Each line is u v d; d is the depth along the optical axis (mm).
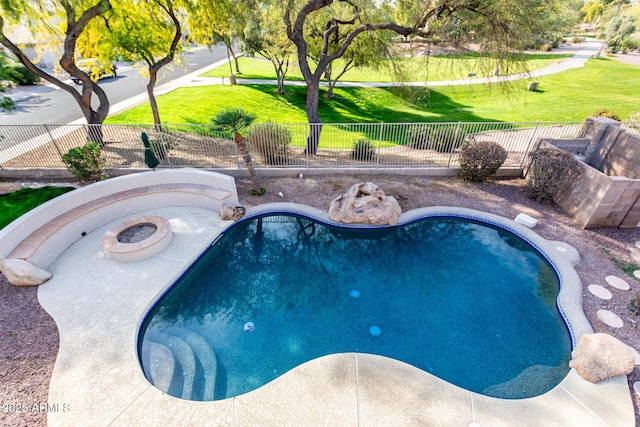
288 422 4383
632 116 15031
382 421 4383
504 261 7910
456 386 4871
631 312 6047
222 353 5637
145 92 23875
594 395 4707
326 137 14453
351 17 14289
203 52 52000
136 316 5992
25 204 9273
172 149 11812
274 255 8359
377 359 5250
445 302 6723
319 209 9562
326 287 7215
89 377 4918
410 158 11891
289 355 5621
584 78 30438
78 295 6410
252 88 27203
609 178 7816
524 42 11172
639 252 7656
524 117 20891
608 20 49781
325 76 25562
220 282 7367
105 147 11680
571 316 6008
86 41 12508
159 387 5000
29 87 24688
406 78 14688
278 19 14953
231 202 9414
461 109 24047
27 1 9125
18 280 6469
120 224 8047
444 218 9398
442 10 11430
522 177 11258
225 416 4469
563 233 8359
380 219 8758
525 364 5410
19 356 5195
